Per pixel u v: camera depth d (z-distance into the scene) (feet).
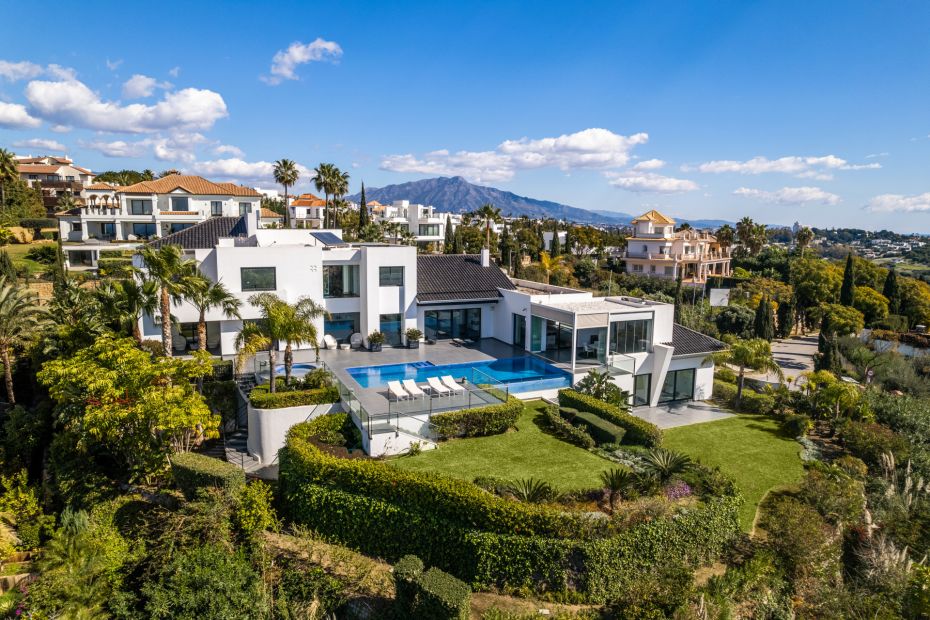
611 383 102.42
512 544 58.23
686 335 124.77
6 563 77.56
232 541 65.72
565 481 71.36
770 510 72.18
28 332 115.96
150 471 82.07
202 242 143.13
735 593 57.41
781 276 331.98
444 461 76.95
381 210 468.34
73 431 84.64
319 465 70.13
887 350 163.02
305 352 123.34
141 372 80.48
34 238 259.80
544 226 532.73
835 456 91.81
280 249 119.44
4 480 90.79
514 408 87.81
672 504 65.10
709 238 372.38
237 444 93.25
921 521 72.54
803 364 177.58
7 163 255.70
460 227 396.78
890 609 57.57
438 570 55.62
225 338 116.67
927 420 102.17
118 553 65.87
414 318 132.98
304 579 62.28
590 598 56.90
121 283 106.52
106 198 261.85
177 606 57.98
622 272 340.59
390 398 91.91
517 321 133.28
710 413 110.93
